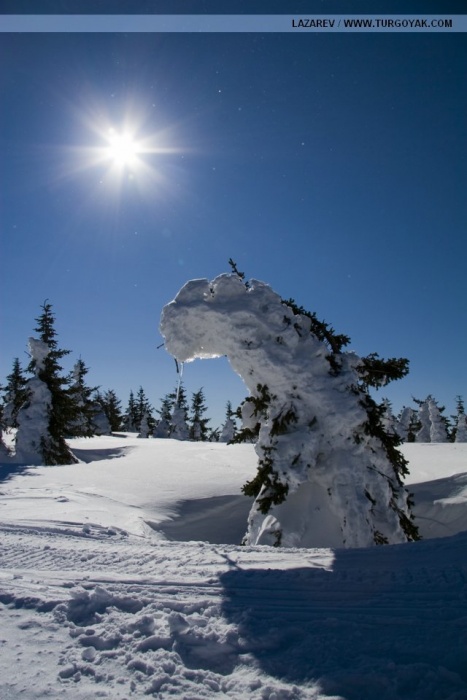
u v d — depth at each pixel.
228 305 13.15
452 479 17.38
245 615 4.33
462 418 60.28
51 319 32.25
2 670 3.37
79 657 3.59
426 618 4.26
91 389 43.97
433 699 2.97
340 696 3.04
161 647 3.77
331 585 5.25
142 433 74.44
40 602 4.60
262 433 12.90
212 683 3.25
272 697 3.04
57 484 16.81
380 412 13.25
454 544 6.79
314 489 12.53
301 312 14.09
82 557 6.60
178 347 13.15
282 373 12.77
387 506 12.23
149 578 5.53
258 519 12.38
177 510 15.27
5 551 6.98
